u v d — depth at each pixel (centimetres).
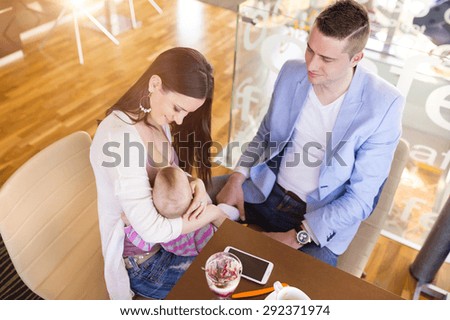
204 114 137
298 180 160
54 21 367
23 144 249
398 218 208
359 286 111
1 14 352
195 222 136
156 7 400
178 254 141
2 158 239
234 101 221
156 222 126
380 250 202
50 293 129
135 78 307
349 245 157
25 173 120
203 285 108
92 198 142
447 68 157
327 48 130
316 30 130
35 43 341
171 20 388
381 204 159
